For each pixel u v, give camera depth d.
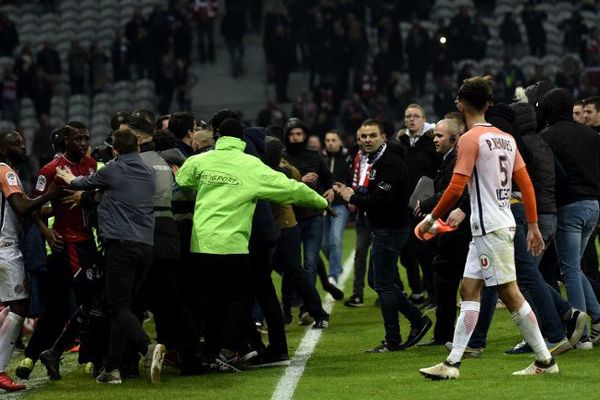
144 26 91.56
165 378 27.81
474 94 24.67
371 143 29.89
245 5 93.00
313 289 35.06
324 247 43.81
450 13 97.81
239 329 28.22
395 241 30.17
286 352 29.16
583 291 29.00
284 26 88.69
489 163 24.19
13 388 27.08
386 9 89.69
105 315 27.81
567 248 28.83
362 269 40.41
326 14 88.06
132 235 26.42
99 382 27.22
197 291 29.16
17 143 27.83
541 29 89.38
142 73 93.38
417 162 37.50
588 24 97.44
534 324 24.94
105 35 101.38
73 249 27.55
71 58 91.31
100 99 92.44
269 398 24.56
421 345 31.00
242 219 27.81
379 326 35.56
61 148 29.25
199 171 28.00
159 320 28.91
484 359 28.06
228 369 28.33
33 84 88.12
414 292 40.00
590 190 28.80
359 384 25.67
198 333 29.30
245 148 30.67
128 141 27.05
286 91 91.00
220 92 95.25
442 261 30.05
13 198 26.94
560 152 28.72
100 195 26.84
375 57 86.12
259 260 29.11
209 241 27.56
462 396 23.48
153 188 27.09
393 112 85.81
